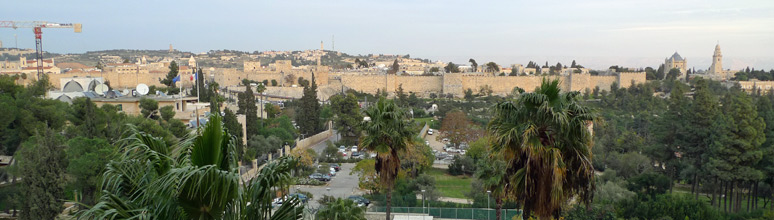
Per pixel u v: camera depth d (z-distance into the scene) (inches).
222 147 481.7
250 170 2874.0
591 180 634.2
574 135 623.5
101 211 431.8
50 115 2482.8
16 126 2423.7
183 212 452.1
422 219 1852.9
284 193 537.0
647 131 4953.3
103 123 2486.5
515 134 614.2
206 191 431.5
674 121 2918.3
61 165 1627.7
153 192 442.0
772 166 2305.6
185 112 3371.1
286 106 6697.8
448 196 2672.2
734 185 2536.9
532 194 623.8
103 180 478.6
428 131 5664.4
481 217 1908.2
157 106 3176.7
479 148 3447.3
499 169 1230.3
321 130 5246.1
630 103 6776.6
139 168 489.7
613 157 3452.3
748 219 1927.9
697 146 2736.2
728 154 2290.8
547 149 604.1
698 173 2568.9
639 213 1932.8
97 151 1834.4
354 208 1189.7
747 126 2242.9
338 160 3767.2
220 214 454.9
